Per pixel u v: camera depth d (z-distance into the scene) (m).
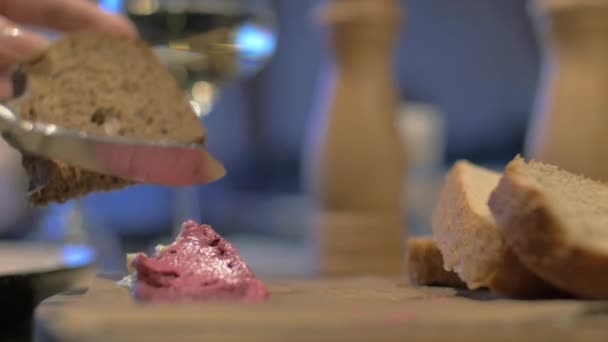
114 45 0.66
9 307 0.62
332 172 0.84
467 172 0.64
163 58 0.83
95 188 0.61
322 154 0.85
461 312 0.47
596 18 0.75
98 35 0.65
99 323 0.45
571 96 0.76
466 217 0.59
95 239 0.87
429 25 1.73
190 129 0.66
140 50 0.66
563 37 0.76
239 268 0.57
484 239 0.57
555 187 0.58
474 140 1.80
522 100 1.77
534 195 0.54
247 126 1.81
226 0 0.82
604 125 0.75
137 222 1.62
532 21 1.70
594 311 0.49
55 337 0.46
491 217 0.58
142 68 0.66
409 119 1.22
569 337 0.46
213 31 0.82
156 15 0.81
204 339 0.44
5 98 0.64
